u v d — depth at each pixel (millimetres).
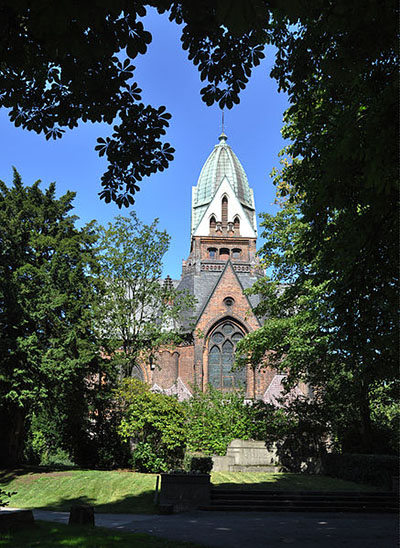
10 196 30938
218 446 30016
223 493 18453
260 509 17141
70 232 31984
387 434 28156
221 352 50000
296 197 13688
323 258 11805
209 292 57344
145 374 51219
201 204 77750
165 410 26797
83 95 9156
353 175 9836
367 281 10742
